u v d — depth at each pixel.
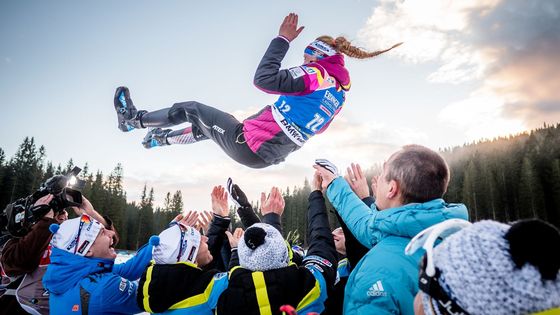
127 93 3.92
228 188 2.88
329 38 3.14
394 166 1.71
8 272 2.51
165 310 2.00
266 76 2.74
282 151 3.11
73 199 2.79
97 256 2.35
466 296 0.77
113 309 2.21
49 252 2.72
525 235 0.72
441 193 1.63
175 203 80.12
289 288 1.69
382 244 1.60
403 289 1.41
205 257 2.44
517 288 0.71
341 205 2.03
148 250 2.87
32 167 51.41
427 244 0.94
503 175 60.88
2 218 2.65
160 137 3.94
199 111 3.37
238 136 3.13
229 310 1.67
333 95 3.03
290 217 65.94
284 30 2.88
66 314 2.14
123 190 65.88
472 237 0.82
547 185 56.97
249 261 1.76
